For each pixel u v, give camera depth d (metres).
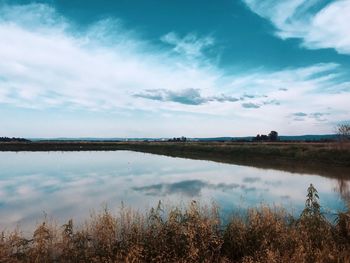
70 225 8.95
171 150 71.31
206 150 60.41
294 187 22.56
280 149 45.16
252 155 48.53
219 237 8.95
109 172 32.59
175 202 17.69
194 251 7.64
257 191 21.17
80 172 32.66
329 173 29.77
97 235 8.89
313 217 9.34
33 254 7.94
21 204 17.72
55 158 51.47
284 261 7.12
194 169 34.66
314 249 7.99
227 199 18.53
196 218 9.01
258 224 9.36
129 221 9.91
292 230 9.01
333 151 37.69
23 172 32.75
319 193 20.16
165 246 8.09
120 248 8.30
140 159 49.19
